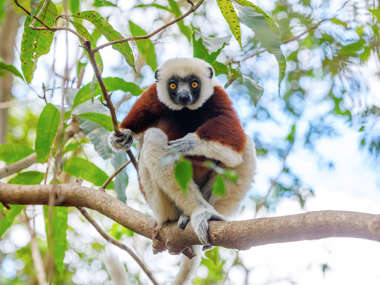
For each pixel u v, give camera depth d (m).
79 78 8.45
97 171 7.90
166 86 8.36
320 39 11.01
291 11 11.37
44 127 7.28
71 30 5.52
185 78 8.23
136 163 7.38
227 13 6.67
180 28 8.38
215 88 8.33
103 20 6.70
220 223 5.75
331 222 4.54
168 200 6.64
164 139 6.74
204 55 8.05
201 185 7.49
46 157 7.56
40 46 7.15
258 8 6.71
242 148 7.00
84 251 13.68
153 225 6.67
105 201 6.92
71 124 8.41
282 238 4.97
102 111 7.41
